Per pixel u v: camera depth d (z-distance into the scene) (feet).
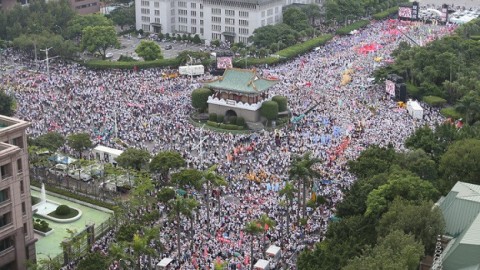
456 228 625.41
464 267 556.51
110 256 646.74
